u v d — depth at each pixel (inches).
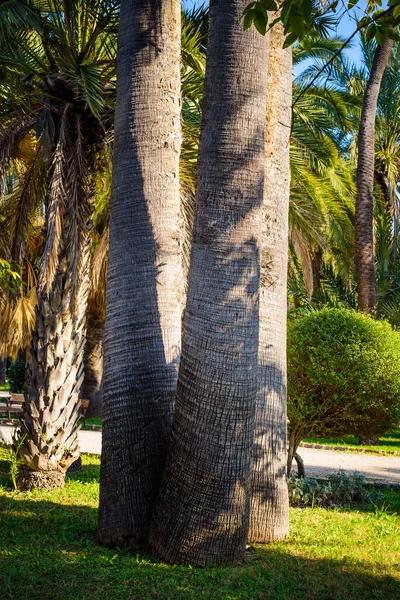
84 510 297.3
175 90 249.0
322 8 333.4
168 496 209.9
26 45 386.3
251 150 209.2
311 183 531.8
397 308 852.0
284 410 263.7
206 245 207.3
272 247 267.0
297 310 372.8
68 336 361.4
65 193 346.9
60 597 178.2
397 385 337.1
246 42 211.0
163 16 245.9
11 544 231.6
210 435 202.8
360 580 205.8
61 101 356.2
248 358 206.2
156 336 235.0
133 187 240.1
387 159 885.8
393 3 147.5
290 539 255.6
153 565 205.2
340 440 722.8
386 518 308.7
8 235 390.9
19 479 354.6
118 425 229.5
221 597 180.5
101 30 369.7
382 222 890.1
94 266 627.5
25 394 358.6
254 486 251.4
